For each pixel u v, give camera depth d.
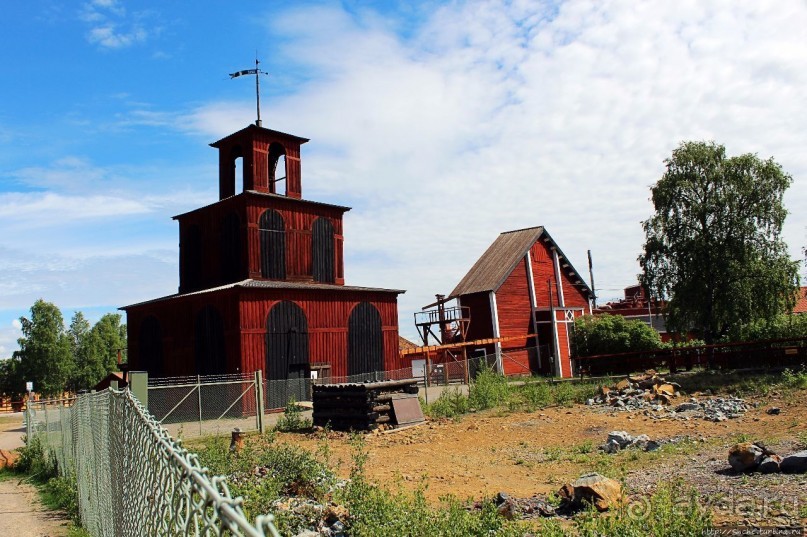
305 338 36.25
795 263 33.81
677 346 38.72
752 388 23.09
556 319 54.78
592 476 10.85
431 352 45.78
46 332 72.94
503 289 51.72
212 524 2.67
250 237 37.59
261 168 39.66
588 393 26.97
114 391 7.21
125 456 6.09
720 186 35.28
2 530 11.37
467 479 14.34
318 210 41.50
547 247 56.22
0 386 74.12
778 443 14.49
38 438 20.44
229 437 22.27
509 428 21.78
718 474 11.84
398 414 23.58
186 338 36.53
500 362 48.25
